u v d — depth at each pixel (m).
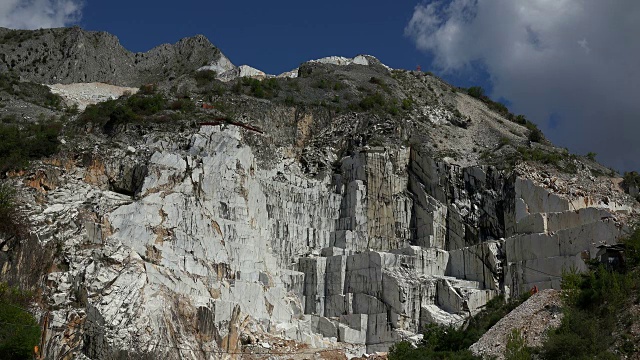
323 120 107.62
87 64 147.12
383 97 115.38
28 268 71.94
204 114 99.25
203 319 73.25
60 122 98.44
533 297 72.81
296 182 96.75
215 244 82.50
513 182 96.50
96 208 79.44
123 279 71.25
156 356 67.25
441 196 98.00
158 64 159.88
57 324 67.62
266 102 106.19
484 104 128.75
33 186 82.56
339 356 78.88
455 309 85.81
